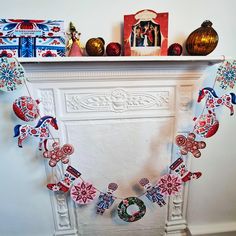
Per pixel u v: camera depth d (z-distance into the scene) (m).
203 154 1.02
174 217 1.16
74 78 0.81
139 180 1.02
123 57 0.70
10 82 0.71
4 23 0.75
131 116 0.89
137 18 0.75
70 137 0.91
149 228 1.15
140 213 0.98
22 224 1.09
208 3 0.82
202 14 0.83
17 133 0.79
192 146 0.84
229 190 1.11
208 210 1.16
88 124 0.89
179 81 0.85
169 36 0.84
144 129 0.92
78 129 0.90
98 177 1.00
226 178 1.08
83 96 0.85
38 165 0.97
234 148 1.01
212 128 0.82
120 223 1.13
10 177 0.98
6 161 0.94
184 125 0.93
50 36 0.77
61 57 0.69
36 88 0.82
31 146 0.93
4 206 1.03
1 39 0.75
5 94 0.83
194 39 0.74
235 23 0.84
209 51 0.76
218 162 1.04
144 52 0.78
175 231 1.19
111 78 0.82
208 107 0.81
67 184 0.90
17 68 0.69
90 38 0.81
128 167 0.99
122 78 0.83
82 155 0.95
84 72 0.80
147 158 0.98
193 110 0.90
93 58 0.69
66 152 0.84
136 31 0.76
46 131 0.81
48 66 0.77
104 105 0.87
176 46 0.78
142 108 0.89
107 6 0.79
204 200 1.13
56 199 1.05
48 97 0.84
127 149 0.95
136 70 0.81
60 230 1.13
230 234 1.17
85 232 1.14
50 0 0.77
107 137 0.93
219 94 0.90
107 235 1.16
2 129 0.89
